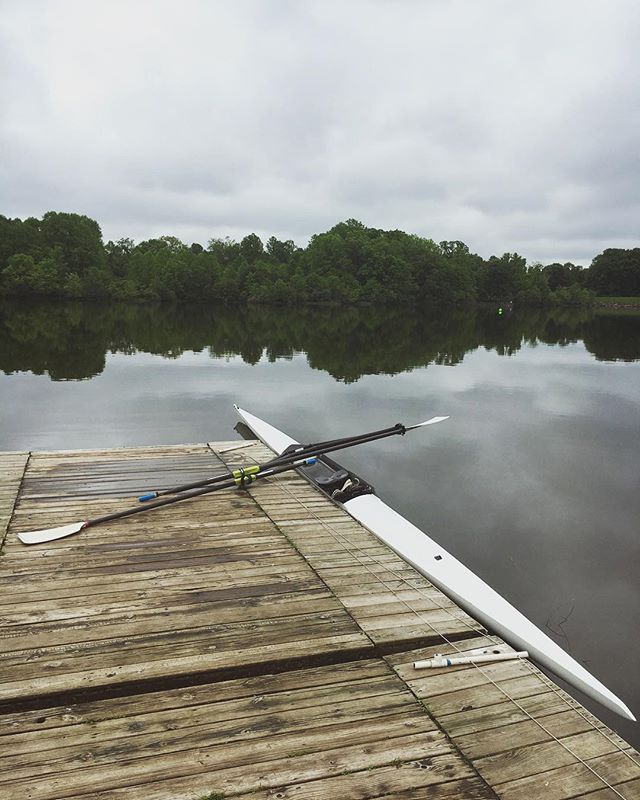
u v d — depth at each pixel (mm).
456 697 3516
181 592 4566
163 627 4086
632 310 88500
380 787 2826
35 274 59125
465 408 14125
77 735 3074
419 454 10289
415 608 4531
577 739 3195
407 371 19969
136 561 5039
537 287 90062
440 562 5422
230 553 5289
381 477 8992
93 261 70750
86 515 6008
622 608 5535
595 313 76812
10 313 39750
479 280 91000
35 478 7148
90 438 10641
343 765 2943
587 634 5117
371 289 75000
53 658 3689
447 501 8055
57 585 4582
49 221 69625
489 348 28656
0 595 4406
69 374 17281
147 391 15078
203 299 69188
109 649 3809
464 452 10469
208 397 14586
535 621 5301
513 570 6188
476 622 4375
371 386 16812
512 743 3148
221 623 4176
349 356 23812
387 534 5898
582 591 5820
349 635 4109
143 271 72688
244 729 3168
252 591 4648
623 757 3076
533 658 4371
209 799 2709
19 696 3322
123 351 23141
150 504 5996
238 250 99812
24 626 4020
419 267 80188
